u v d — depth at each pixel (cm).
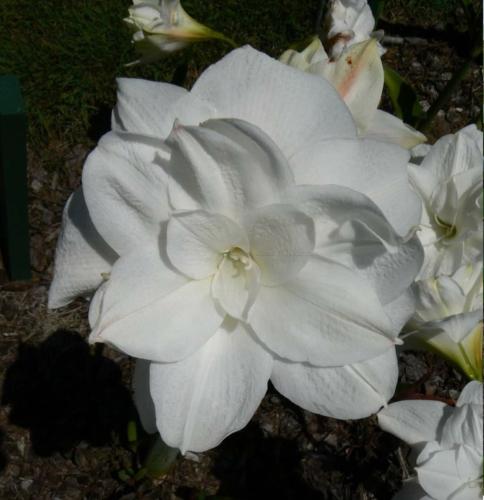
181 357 40
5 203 80
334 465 80
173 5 64
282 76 40
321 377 41
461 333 43
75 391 84
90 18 107
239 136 36
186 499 77
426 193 45
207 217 39
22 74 102
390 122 50
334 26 53
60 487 78
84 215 42
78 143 101
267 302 42
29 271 90
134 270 39
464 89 112
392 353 42
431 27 118
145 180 39
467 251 45
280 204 38
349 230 39
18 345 86
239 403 41
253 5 111
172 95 40
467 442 45
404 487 50
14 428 81
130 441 74
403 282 39
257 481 79
